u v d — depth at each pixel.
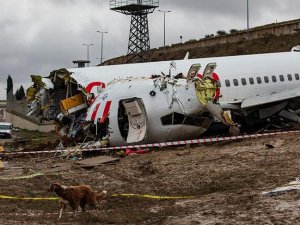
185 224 11.74
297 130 28.91
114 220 12.39
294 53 34.31
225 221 11.73
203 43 95.19
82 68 28.72
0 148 28.95
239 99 30.77
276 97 29.70
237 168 19.08
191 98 26.23
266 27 86.44
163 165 21.02
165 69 29.38
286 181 15.75
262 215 11.98
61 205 12.75
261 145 23.30
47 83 28.59
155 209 13.80
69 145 27.80
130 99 25.83
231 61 31.59
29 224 12.14
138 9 76.94
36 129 66.56
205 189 16.34
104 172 20.47
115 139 25.89
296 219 11.39
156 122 25.86
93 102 26.72
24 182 19.00
